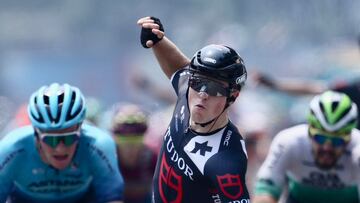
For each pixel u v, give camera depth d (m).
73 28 140.62
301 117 37.69
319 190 15.23
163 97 26.91
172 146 11.39
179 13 126.06
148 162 19.05
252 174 23.91
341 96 14.55
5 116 44.09
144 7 128.75
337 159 14.80
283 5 98.12
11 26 153.62
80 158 13.36
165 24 125.31
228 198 10.76
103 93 78.00
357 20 88.75
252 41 91.94
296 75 72.50
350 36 85.44
